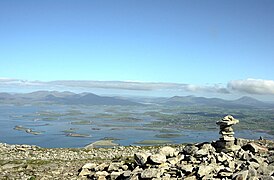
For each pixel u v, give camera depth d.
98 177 27.41
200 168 23.61
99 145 133.75
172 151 28.42
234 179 21.36
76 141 179.12
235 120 31.08
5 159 37.34
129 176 25.12
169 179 23.28
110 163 30.78
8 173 30.30
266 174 21.50
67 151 42.75
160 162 26.06
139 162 27.14
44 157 39.00
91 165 30.84
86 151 42.97
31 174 29.83
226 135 30.86
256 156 26.44
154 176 23.53
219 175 22.72
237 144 31.83
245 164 24.17
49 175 29.47
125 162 31.30
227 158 26.52
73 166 32.97
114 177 26.41
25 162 35.09
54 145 158.62
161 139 192.62
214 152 28.64
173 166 25.73
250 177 20.80
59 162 35.22
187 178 22.91
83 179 28.20
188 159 27.02
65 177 28.83
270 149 30.77
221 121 31.14
